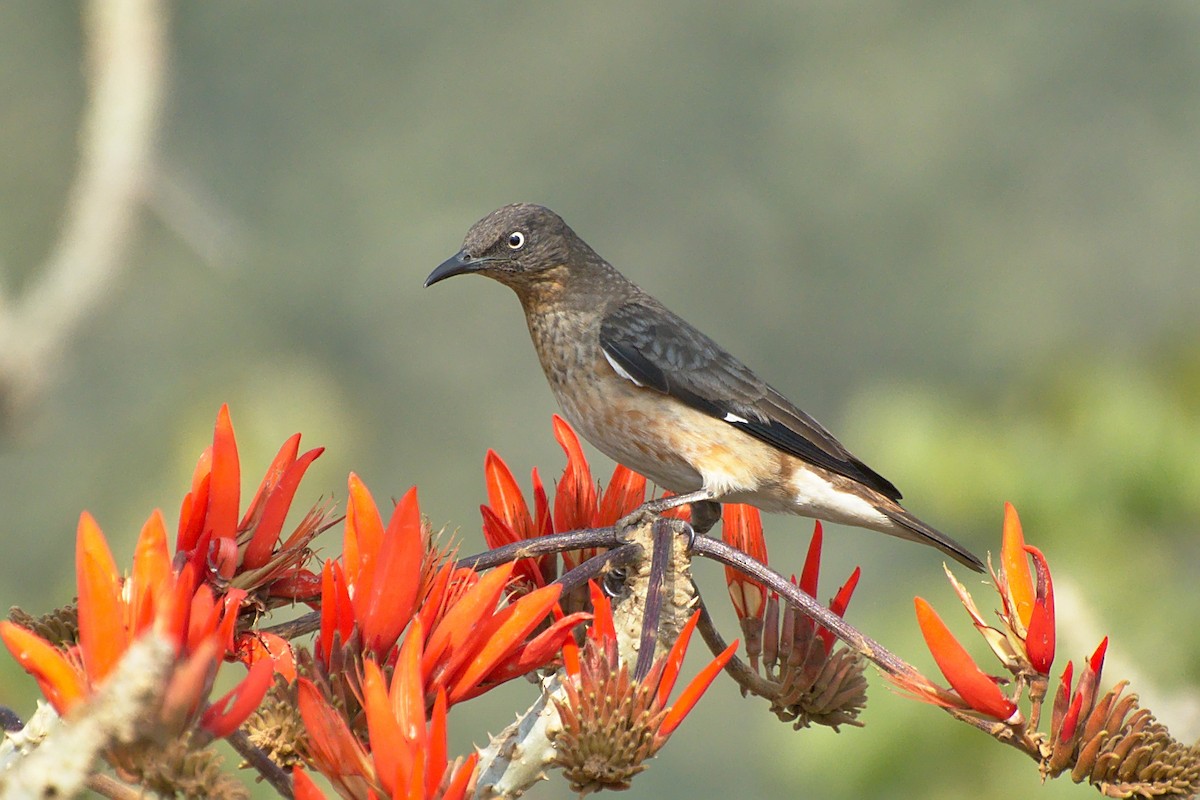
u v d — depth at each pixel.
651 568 4.46
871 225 42.94
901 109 42.88
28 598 13.27
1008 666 4.17
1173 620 9.20
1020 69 43.47
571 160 42.94
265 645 3.96
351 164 40.53
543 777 3.86
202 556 3.95
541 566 4.99
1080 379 9.87
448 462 38.56
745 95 44.12
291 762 3.81
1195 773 4.02
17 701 7.36
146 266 33.19
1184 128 43.50
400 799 3.29
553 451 38.62
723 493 8.24
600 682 3.75
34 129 32.25
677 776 27.86
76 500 29.34
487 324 39.56
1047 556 9.54
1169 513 9.43
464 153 41.97
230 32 39.00
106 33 13.36
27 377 13.05
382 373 38.81
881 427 10.04
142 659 2.90
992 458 9.68
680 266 42.72
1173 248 42.62
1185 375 9.88
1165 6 43.62
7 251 31.48
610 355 8.36
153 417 29.44
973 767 9.04
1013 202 43.69
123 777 3.04
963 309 41.81
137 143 13.41
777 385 42.00
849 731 9.14
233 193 38.56
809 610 4.45
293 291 38.53
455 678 3.67
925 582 9.59
